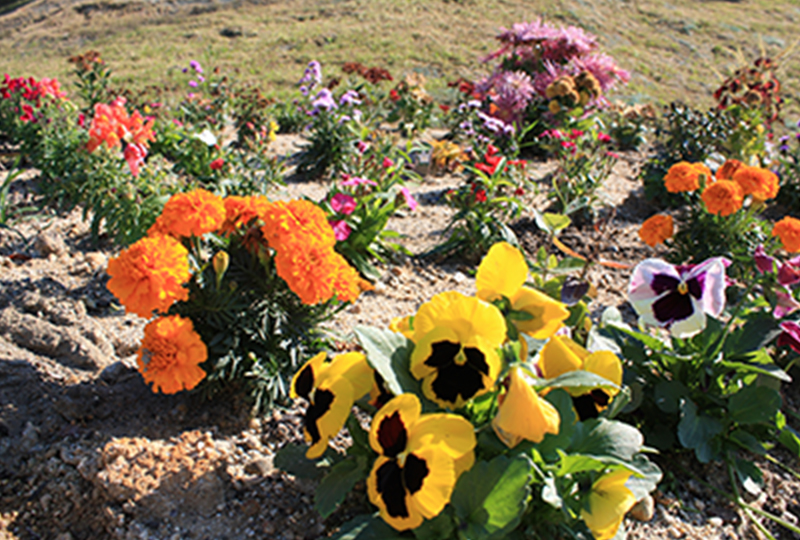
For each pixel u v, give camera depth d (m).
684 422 2.81
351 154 6.53
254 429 2.96
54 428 2.85
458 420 2.00
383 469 2.04
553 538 2.22
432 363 2.14
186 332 2.57
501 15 21.45
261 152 6.08
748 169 4.29
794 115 13.62
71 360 3.25
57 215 5.18
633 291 2.80
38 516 2.56
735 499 2.81
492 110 8.43
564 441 2.16
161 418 2.96
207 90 9.33
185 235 2.75
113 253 4.59
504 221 5.69
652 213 6.46
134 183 4.61
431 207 6.43
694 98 15.40
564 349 2.46
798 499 2.91
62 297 3.87
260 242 2.81
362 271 4.52
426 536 2.08
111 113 4.49
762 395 2.85
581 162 6.25
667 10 23.58
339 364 2.32
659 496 2.84
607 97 13.67
